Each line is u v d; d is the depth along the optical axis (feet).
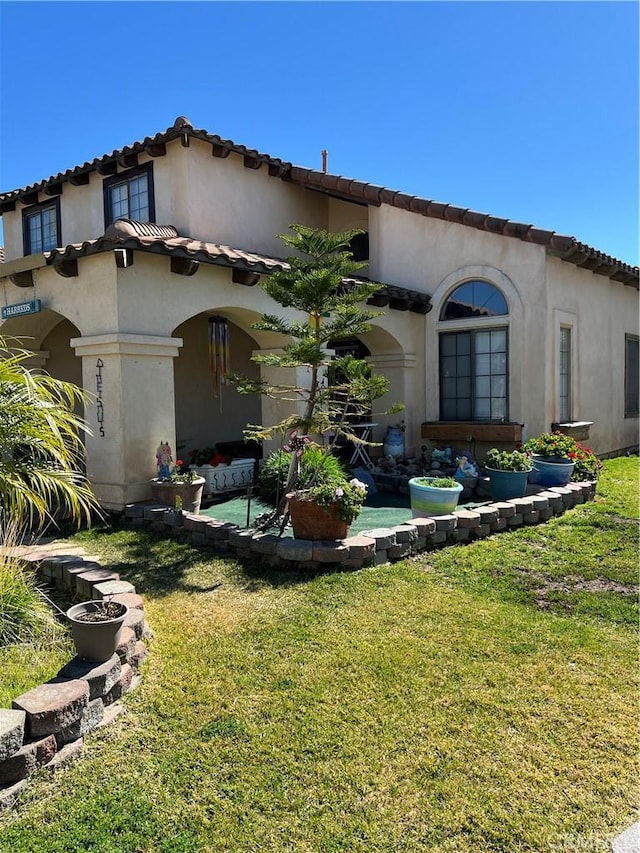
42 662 13.57
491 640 14.89
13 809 9.13
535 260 37.40
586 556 21.91
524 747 10.60
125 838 8.52
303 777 9.77
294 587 18.52
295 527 21.26
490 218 37.47
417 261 42.60
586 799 9.35
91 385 27.76
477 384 40.52
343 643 14.62
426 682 12.77
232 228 39.14
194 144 36.40
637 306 52.47
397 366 41.78
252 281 31.53
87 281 27.71
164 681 12.84
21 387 17.06
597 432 45.19
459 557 21.80
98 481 27.68
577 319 41.52
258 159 39.86
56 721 10.18
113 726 11.20
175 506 25.30
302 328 23.26
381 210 44.04
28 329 36.17
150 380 27.73
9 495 16.76
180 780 9.71
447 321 41.29
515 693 12.39
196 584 19.02
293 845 8.41
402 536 21.71
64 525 26.02
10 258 48.98
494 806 9.17
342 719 11.37
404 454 41.34
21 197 45.83
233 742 10.68
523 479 30.50
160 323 28.14
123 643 12.75
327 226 48.11
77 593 18.40
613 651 14.43
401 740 10.74
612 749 10.59
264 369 36.22
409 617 16.31
